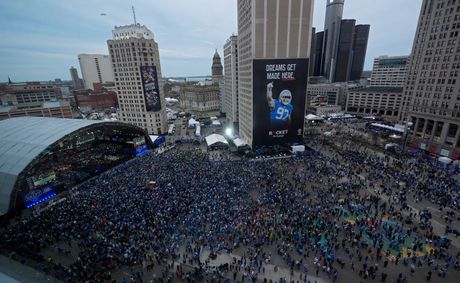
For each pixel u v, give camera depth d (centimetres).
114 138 7994
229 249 3184
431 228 3438
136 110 10469
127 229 3478
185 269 2903
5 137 5431
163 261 2984
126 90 10319
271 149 7594
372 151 7500
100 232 3431
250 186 5009
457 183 4947
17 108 12106
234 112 11175
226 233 3491
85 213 3878
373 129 10275
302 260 3022
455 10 6606
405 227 3594
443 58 6994
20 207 4506
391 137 8788
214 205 4156
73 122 6209
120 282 2689
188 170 5831
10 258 3005
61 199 4672
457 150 6681
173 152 7931
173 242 3288
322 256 3073
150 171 5812
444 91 7031
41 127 5834
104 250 3061
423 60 7625
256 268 2903
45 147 4803
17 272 2786
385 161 6550
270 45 6744
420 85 7762
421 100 7750
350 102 15800
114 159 7169
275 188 4897
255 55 6775
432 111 7412
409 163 6128
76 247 3216
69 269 2800
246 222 3722
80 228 3519
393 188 4819
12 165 4506
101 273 2733
